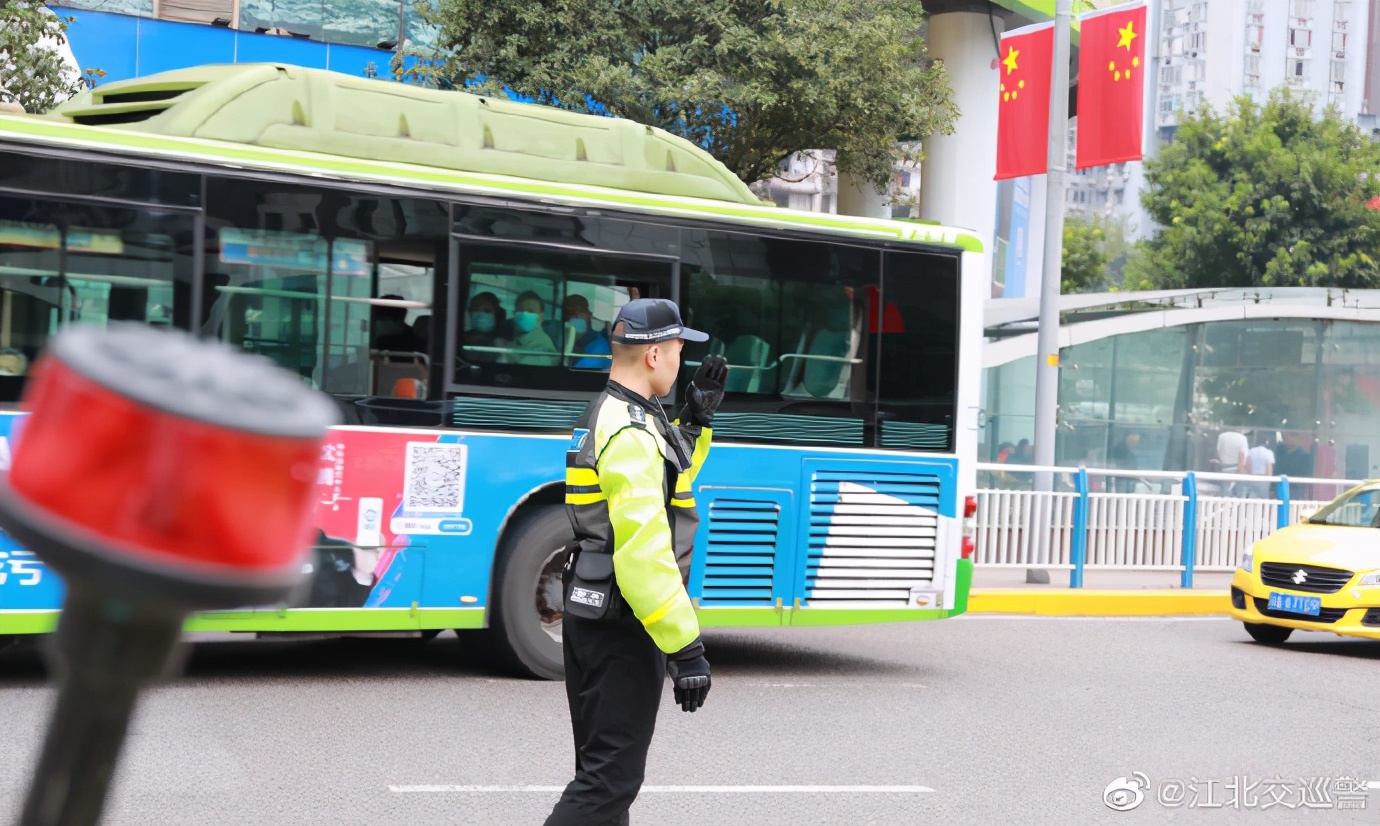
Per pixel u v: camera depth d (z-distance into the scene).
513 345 9.70
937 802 6.85
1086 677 11.07
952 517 11.12
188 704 8.39
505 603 9.60
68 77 21.92
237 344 8.91
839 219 10.84
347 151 9.48
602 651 4.14
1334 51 141.50
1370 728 9.37
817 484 10.66
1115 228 75.19
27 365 8.32
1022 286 52.56
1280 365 28.30
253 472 0.63
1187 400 28.03
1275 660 12.61
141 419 0.62
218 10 27.47
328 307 9.16
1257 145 47.00
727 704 9.28
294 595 0.67
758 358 10.51
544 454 9.74
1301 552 13.55
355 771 6.89
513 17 20.70
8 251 8.32
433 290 9.47
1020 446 27.23
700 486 10.25
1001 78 18.84
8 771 6.44
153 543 0.62
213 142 8.92
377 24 29.19
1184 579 17.48
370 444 9.23
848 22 21.25
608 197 10.05
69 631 0.65
